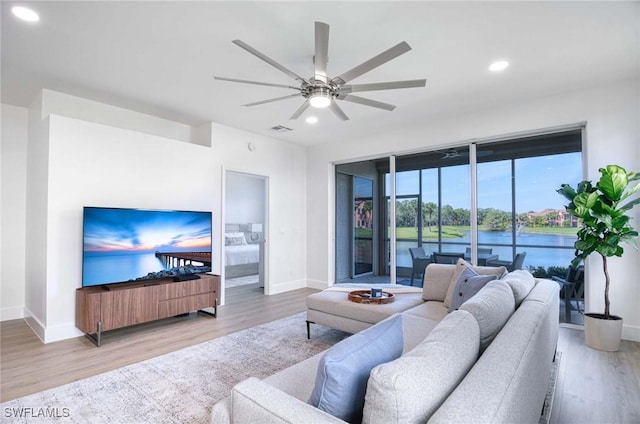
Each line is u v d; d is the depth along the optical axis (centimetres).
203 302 406
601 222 306
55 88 354
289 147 597
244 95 375
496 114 411
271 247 560
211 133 474
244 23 240
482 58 290
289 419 93
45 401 219
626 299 331
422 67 306
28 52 280
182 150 439
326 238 597
